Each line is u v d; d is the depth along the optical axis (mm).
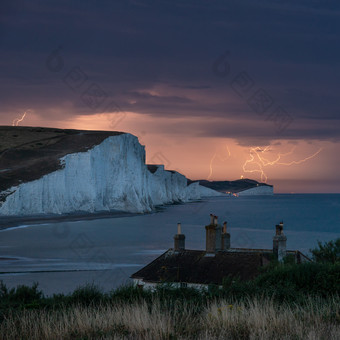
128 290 26312
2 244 123062
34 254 103812
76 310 19766
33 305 24875
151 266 48969
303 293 23891
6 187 199500
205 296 24031
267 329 16109
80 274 76000
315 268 26047
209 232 50000
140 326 17391
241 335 16281
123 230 171000
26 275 75000
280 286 24203
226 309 18266
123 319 18625
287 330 16250
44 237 141250
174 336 16172
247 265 46375
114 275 75375
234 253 49062
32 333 17922
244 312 18078
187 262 48688
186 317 18406
